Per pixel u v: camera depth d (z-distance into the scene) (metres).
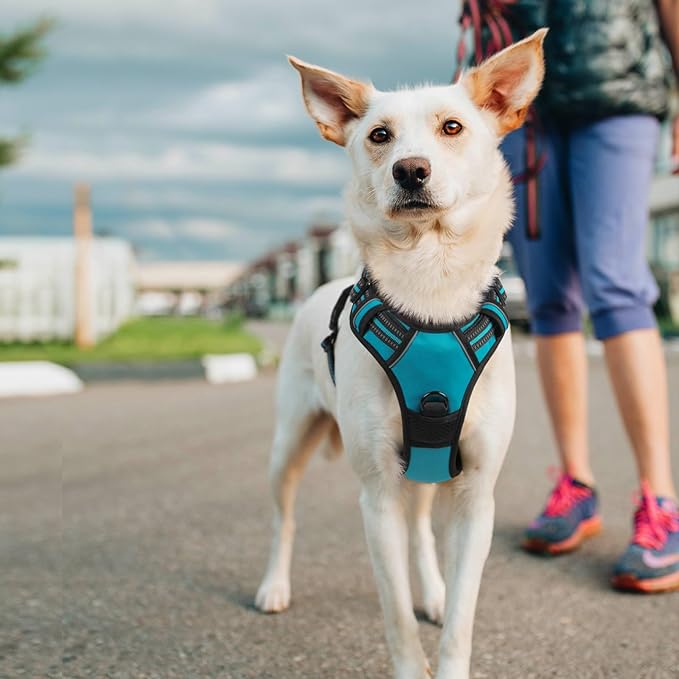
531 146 2.42
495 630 2.06
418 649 1.82
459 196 1.89
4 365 7.20
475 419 1.88
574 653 1.96
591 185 2.39
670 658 1.93
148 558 2.52
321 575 2.38
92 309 10.63
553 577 2.33
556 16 2.37
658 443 2.36
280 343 12.94
